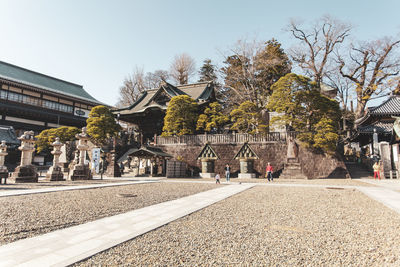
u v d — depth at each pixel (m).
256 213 7.12
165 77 56.72
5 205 7.96
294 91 23.98
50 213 6.87
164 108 33.22
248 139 25.30
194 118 29.34
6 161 35.31
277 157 24.05
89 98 53.09
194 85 40.22
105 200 9.32
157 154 23.86
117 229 5.30
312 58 37.00
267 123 34.78
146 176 26.00
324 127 22.45
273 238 4.80
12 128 37.12
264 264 3.57
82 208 7.66
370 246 4.39
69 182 17.62
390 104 29.08
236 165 25.19
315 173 22.47
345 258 3.83
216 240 4.64
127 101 55.88
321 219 6.43
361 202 9.20
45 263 3.49
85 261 3.64
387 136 27.22
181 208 7.77
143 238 4.76
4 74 40.50
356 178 22.09
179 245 4.36
